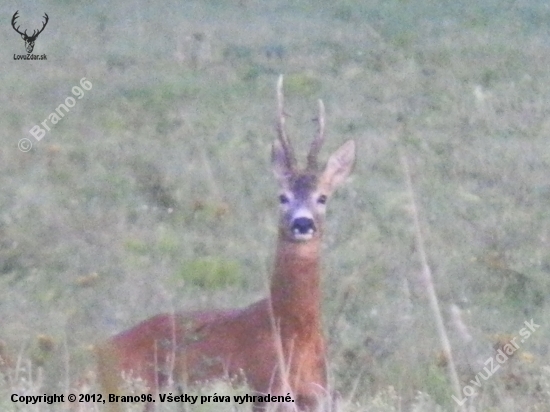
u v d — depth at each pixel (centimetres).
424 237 2156
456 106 3072
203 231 2197
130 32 3844
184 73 3375
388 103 3109
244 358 1388
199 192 2384
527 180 2533
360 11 4244
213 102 3092
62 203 2342
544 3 4428
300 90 3216
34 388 1423
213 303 1866
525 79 3362
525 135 2866
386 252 2089
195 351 1403
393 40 3791
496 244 2164
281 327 1391
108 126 2864
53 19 4031
